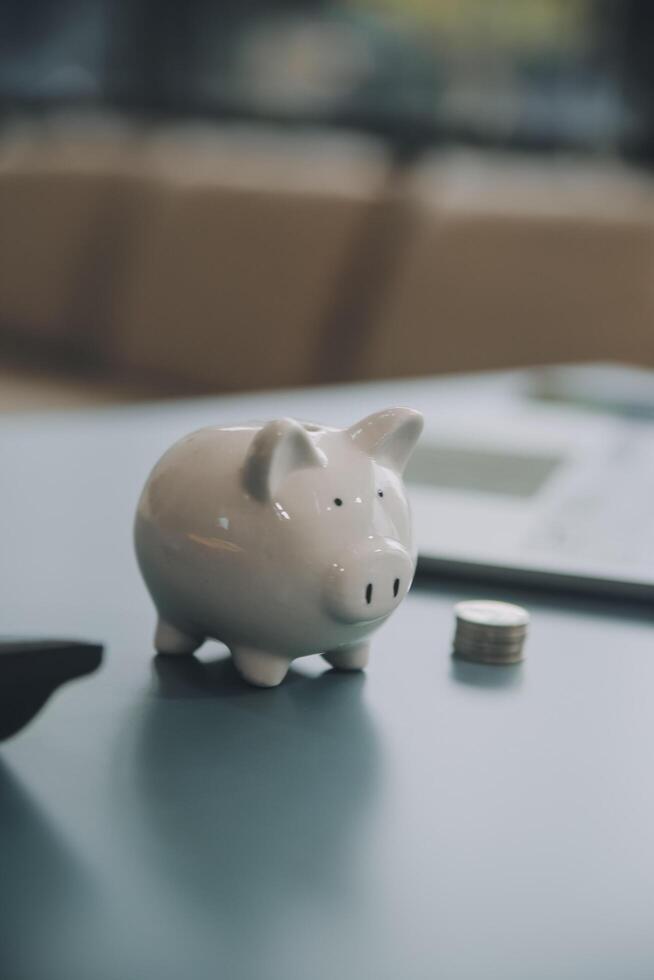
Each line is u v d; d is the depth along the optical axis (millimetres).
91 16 3424
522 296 1932
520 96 3021
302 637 433
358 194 2240
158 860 313
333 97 3201
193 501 432
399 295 2066
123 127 3488
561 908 300
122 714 412
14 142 3441
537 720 429
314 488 426
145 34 3385
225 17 3289
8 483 797
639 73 2906
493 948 280
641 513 709
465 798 362
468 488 766
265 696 436
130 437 969
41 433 979
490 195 2121
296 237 2252
